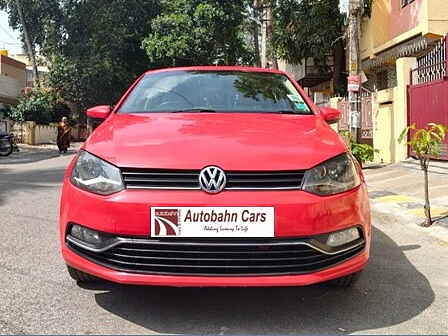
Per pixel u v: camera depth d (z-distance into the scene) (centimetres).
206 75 512
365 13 1703
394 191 890
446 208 720
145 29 3522
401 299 388
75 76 3434
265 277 316
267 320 344
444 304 380
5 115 3141
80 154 363
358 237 346
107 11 3378
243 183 323
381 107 1405
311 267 325
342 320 346
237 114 432
